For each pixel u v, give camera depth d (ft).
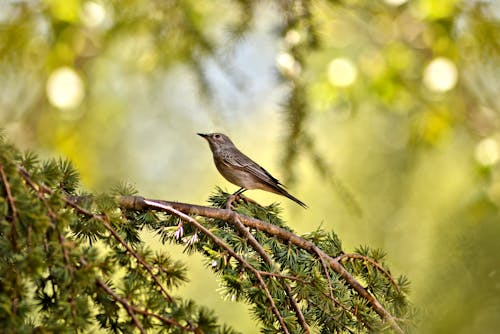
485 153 46.37
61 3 40.91
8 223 17.47
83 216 20.10
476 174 45.85
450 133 49.73
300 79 33.24
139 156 59.98
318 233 24.66
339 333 22.62
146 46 45.93
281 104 33.53
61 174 21.08
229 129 40.40
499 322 21.63
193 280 50.26
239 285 21.04
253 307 21.36
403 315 23.31
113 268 18.30
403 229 46.62
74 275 17.67
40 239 17.46
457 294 22.79
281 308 22.22
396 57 50.49
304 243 23.70
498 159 46.42
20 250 17.51
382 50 51.26
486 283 22.79
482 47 43.75
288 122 33.40
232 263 22.61
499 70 46.01
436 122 48.80
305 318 22.61
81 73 43.96
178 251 50.96
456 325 21.74
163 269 19.58
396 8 43.75
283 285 21.98
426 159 50.98
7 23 40.27
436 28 44.45
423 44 50.29
